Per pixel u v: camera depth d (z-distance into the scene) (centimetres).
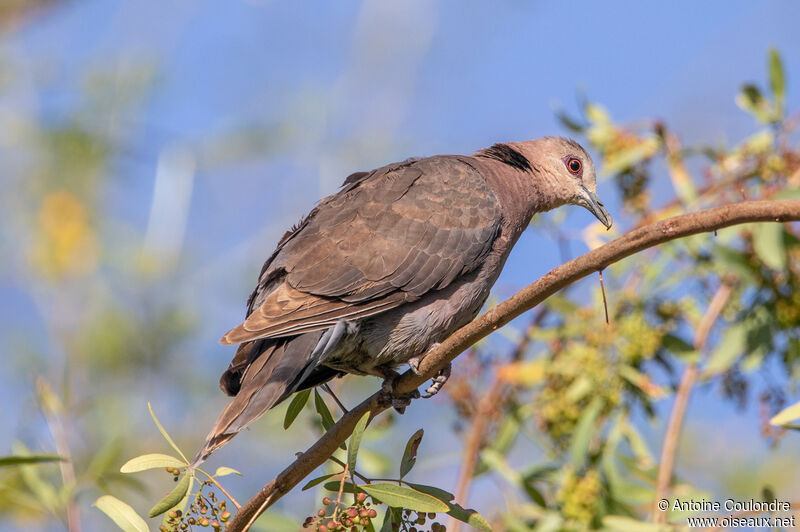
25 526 1246
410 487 767
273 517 934
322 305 920
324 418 847
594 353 1062
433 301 991
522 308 767
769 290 1073
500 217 1057
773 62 1114
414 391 959
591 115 1187
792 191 1043
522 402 1120
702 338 1072
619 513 1038
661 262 1094
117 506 792
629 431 1085
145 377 1628
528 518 1084
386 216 992
